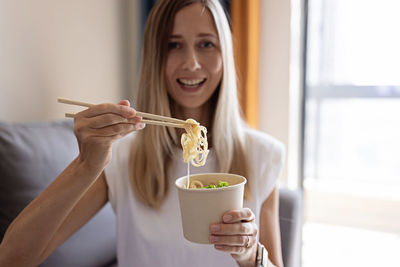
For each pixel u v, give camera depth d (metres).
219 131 1.00
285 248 1.31
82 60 1.77
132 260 0.99
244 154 1.02
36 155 1.15
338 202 2.91
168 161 1.03
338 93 2.91
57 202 0.69
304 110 2.35
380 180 3.04
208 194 0.60
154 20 0.95
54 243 0.87
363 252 2.38
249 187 1.00
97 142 0.61
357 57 2.79
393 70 2.76
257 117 2.22
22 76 1.42
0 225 1.08
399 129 2.90
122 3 2.08
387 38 2.70
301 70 2.30
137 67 2.19
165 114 0.99
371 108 2.91
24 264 0.75
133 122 0.61
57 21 1.59
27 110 1.46
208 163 1.03
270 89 2.22
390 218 2.77
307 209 3.00
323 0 2.71
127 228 1.01
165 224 0.96
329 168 3.10
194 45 0.94
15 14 1.37
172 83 0.97
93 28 1.84
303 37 2.26
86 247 1.24
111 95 2.03
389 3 2.63
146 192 0.98
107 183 1.01
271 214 1.03
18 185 1.10
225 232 0.61
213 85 0.97
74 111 1.74
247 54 2.08
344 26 2.75
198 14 0.92
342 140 3.04
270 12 2.15
